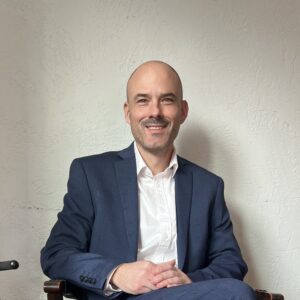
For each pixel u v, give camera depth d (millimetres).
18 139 1666
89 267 1237
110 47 1710
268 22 1808
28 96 1669
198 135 1775
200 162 1778
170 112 1456
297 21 1826
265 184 1817
